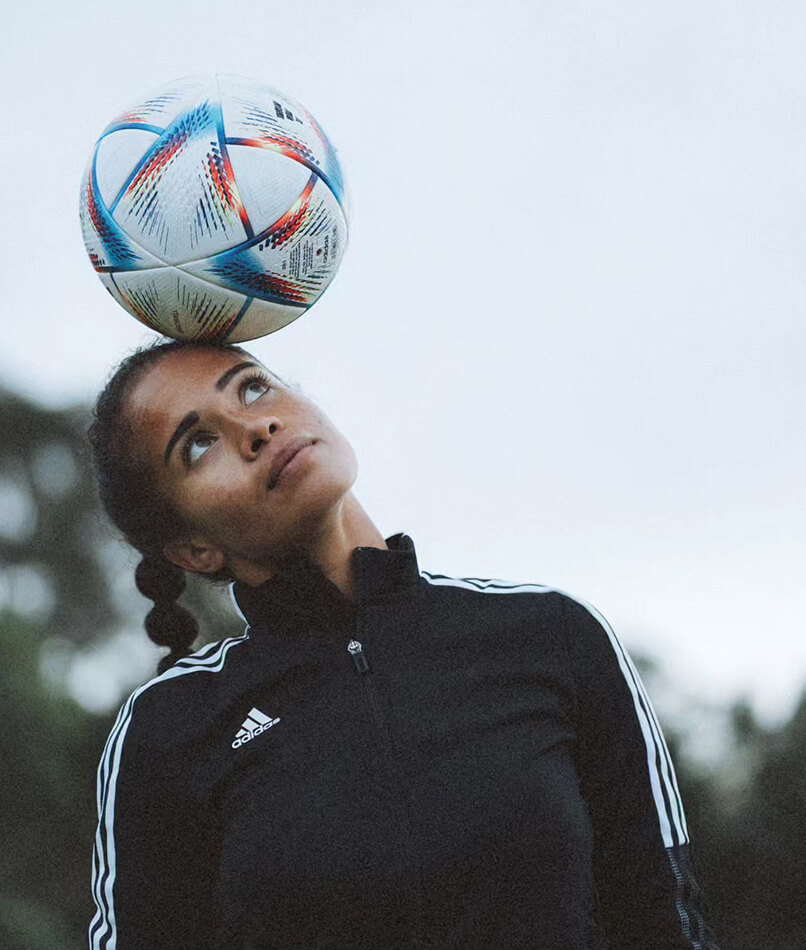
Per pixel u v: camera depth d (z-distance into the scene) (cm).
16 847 1165
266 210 243
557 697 234
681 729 1155
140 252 246
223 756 234
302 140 251
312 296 258
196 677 248
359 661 236
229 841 227
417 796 220
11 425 1891
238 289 246
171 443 247
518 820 217
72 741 1241
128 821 240
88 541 1894
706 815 1084
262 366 255
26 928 1075
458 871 215
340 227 257
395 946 215
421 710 229
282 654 243
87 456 279
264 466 242
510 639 238
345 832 219
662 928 229
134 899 238
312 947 217
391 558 244
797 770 1088
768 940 1053
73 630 1834
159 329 258
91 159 255
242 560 255
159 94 253
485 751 223
